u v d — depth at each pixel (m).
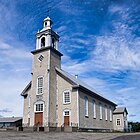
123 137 23.72
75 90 35.78
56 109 36.47
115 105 57.81
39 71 37.59
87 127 37.34
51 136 20.58
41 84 36.88
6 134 20.88
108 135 26.02
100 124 44.22
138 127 62.22
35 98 36.78
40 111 35.50
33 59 39.09
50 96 35.50
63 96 36.50
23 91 41.88
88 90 38.84
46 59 37.31
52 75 36.97
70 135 22.94
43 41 39.59
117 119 56.34
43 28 40.25
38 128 31.70
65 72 42.59
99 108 45.25
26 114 40.25
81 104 36.19
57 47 40.19
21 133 23.17
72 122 34.69
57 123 35.81
